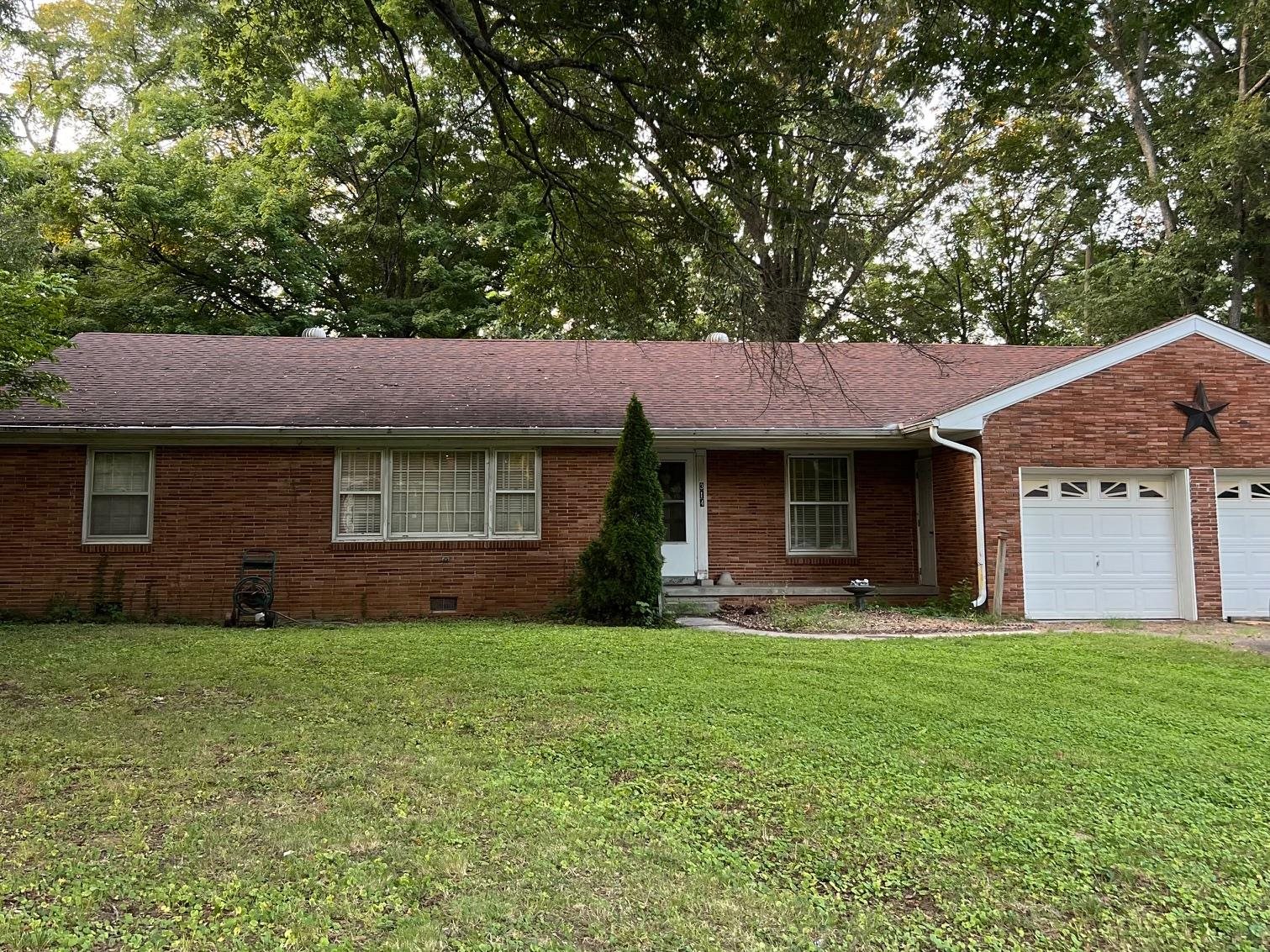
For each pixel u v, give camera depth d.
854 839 4.06
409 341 16.61
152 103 25.05
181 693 6.67
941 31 7.32
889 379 15.13
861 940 3.14
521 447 12.74
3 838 3.90
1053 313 30.36
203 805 4.33
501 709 6.27
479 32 7.87
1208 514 12.25
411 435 11.98
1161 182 23.38
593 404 13.35
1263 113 20.98
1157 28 9.85
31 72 25.30
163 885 3.44
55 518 11.84
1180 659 8.60
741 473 13.73
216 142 27.38
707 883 3.55
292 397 12.98
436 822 4.14
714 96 7.27
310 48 9.63
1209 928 3.31
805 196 7.93
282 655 8.20
